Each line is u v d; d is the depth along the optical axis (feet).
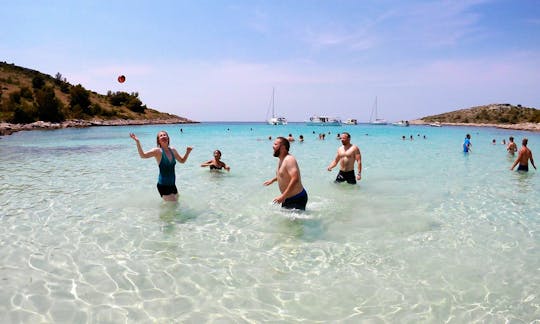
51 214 23.21
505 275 15.25
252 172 41.86
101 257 16.53
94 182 34.63
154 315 11.89
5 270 15.02
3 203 26.00
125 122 278.87
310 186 33.63
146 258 16.51
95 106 288.30
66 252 17.03
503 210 25.85
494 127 344.69
